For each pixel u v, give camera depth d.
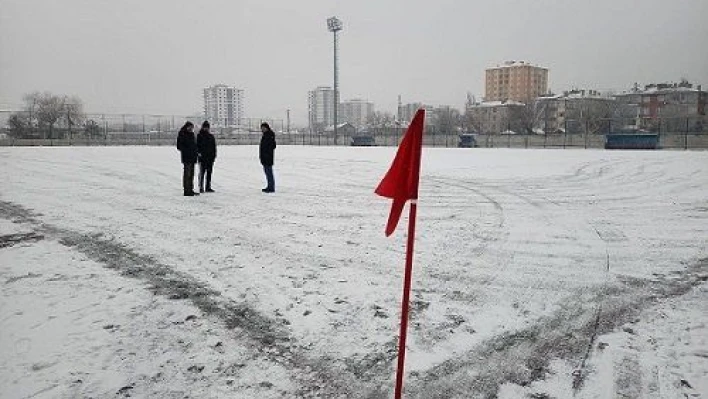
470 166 22.44
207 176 13.96
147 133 61.00
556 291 6.12
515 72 124.94
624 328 5.11
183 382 4.05
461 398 3.89
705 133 51.31
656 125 68.50
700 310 5.56
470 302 5.76
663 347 4.70
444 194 13.70
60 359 4.39
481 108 95.06
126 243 8.25
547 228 9.45
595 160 25.53
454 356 4.52
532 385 4.07
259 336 4.88
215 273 6.70
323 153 34.00
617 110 88.88
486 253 7.71
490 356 4.53
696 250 7.93
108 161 24.89
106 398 3.82
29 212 10.93
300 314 5.38
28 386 3.96
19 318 5.21
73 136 57.16
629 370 4.29
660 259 7.45
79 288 6.11
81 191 14.21
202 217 10.41
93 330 4.96
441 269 6.92
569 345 4.75
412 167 3.49
